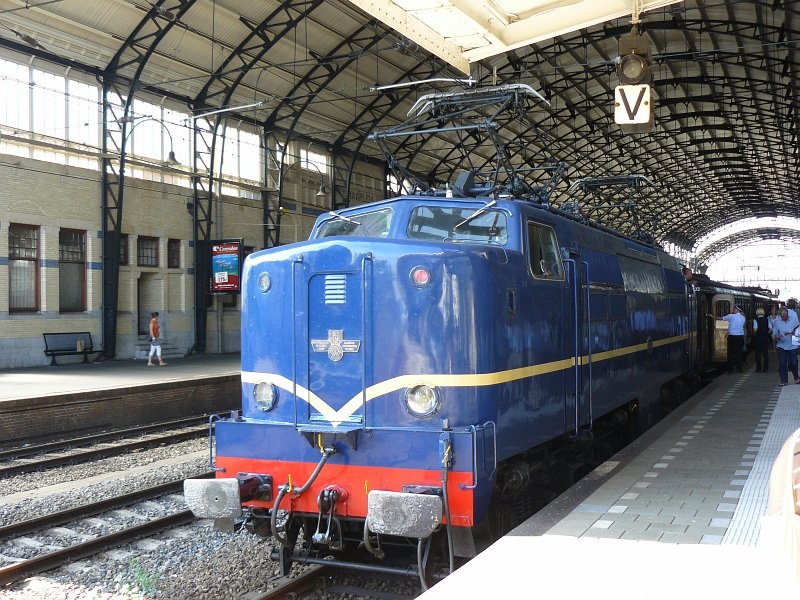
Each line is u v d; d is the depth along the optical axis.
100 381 17.73
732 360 20.14
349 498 6.12
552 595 4.51
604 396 8.95
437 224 7.21
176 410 17.64
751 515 6.32
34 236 22.58
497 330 6.25
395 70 32.66
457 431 5.80
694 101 37.84
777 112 38.53
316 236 7.93
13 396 14.45
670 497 7.02
